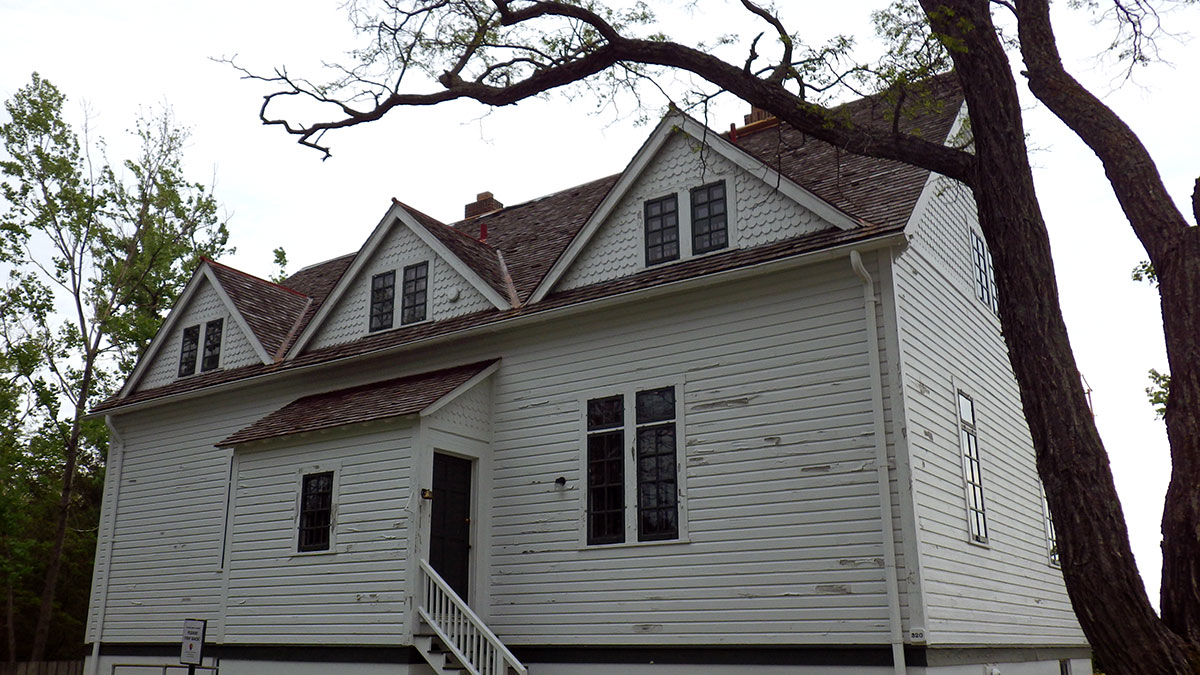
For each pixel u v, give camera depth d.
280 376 17.62
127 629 18.64
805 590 11.55
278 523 15.16
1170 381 7.77
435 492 14.02
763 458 12.26
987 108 8.91
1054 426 7.98
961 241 15.12
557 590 13.62
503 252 18.17
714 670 12.01
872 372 11.62
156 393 19.75
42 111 26.66
